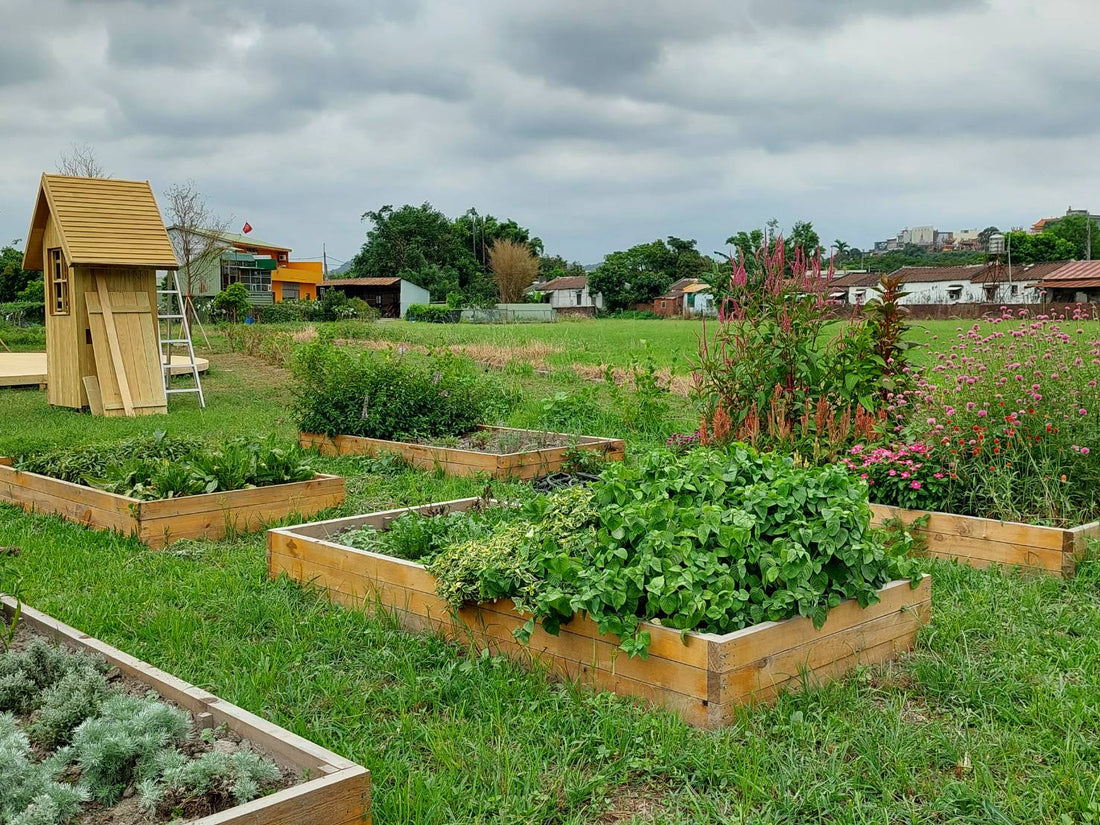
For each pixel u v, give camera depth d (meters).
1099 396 6.12
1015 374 6.32
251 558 5.89
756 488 4.20
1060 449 5.90
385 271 79.12
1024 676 3.84
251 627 4.57
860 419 7.09
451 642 4.36
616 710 3.55
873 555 3.95
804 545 3.85
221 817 2.36
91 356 14.04
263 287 57.75
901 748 3.22
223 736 3.07
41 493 7.43
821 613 3.76
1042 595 4.93
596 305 73.38
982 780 3.02
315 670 4.04
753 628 3.58
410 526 5.20
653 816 2.92
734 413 7.91
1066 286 44.25
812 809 2.91
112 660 3.66
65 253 13.37
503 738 3.36
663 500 4.13
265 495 6.78
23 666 3.58
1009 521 5.61
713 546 3.89
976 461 5.96
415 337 27.78
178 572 5.56
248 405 15.00
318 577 5.14
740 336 7.95
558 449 8.82
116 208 14.21
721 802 2.97
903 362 7.66
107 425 12.39
